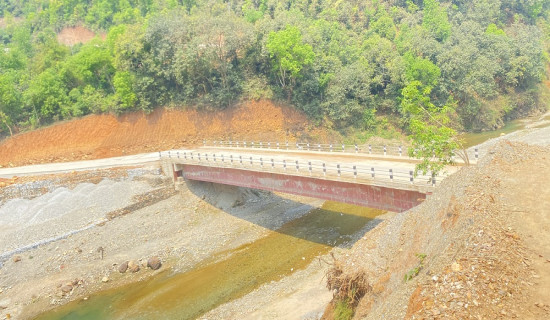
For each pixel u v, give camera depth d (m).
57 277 31.72
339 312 17.14
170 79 60.03
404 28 79.25
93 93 59.69
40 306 28.56
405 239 17.66
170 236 37.47
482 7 92.00
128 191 42.88
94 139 56.78
